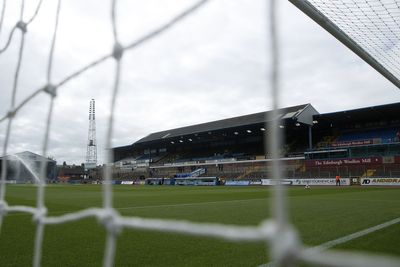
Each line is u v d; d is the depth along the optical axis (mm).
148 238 5508
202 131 53406
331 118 43969
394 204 11508
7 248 4949
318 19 5039
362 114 41625
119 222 1439
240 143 58125
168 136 61781
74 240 5492
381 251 4625
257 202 13094
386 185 34500
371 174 37688
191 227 1125
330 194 18344
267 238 902
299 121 43062
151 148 73938
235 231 974
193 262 4195
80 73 2123
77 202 14062
